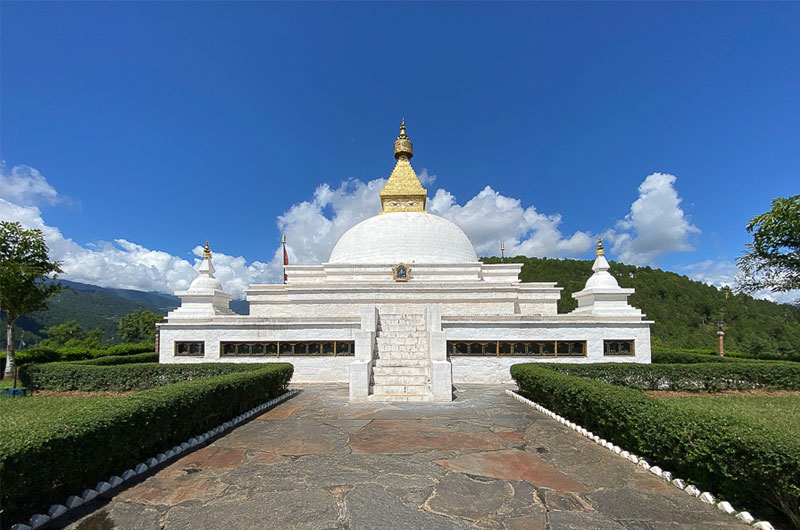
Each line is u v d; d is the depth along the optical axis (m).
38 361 21.83
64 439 6.04
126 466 7.19
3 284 19.23
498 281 28.55
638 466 7.59
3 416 11.60
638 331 19.17
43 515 5.59
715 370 15.98
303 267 27.88
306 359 18.97
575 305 56.34
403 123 35.09
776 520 5.38
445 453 8.26
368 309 16.52
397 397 13.97
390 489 6.48
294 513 5.70
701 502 6.07
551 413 11.55
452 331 18.89
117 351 25.84
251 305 23.56
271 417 11.48
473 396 14.89
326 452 8.33
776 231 21.06
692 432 6.43
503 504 5.96
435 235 28.94
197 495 6.36
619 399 8.41
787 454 5.06
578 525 5.36
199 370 16.25
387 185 33.44
